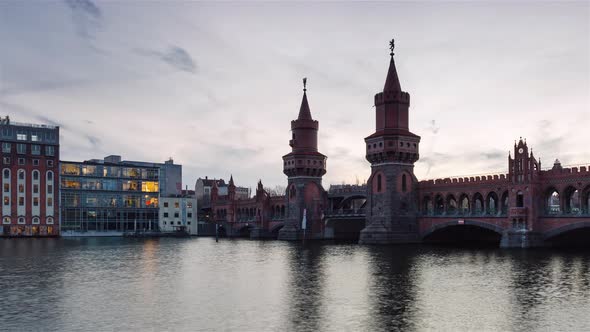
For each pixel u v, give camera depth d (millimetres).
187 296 45281
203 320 36156
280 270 63844
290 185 147125
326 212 142250
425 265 66812
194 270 64938
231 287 50219
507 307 39250
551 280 51938
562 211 89375
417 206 118312
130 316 37469
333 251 94688
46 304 41906
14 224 164125
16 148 165625
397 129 117750
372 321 35344
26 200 166375
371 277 55906
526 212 92562
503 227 96500
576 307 39000
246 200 179250
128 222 185375
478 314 37062
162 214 192250
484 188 102188
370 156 119625
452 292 45844
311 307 39969
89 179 179500
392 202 115438
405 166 117438
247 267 67938
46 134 170625
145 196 189250
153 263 74500
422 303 41062
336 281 53250
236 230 184625
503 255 79125
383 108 119938
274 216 163500
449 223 108500
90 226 178500
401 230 115625
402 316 36688
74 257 85500
